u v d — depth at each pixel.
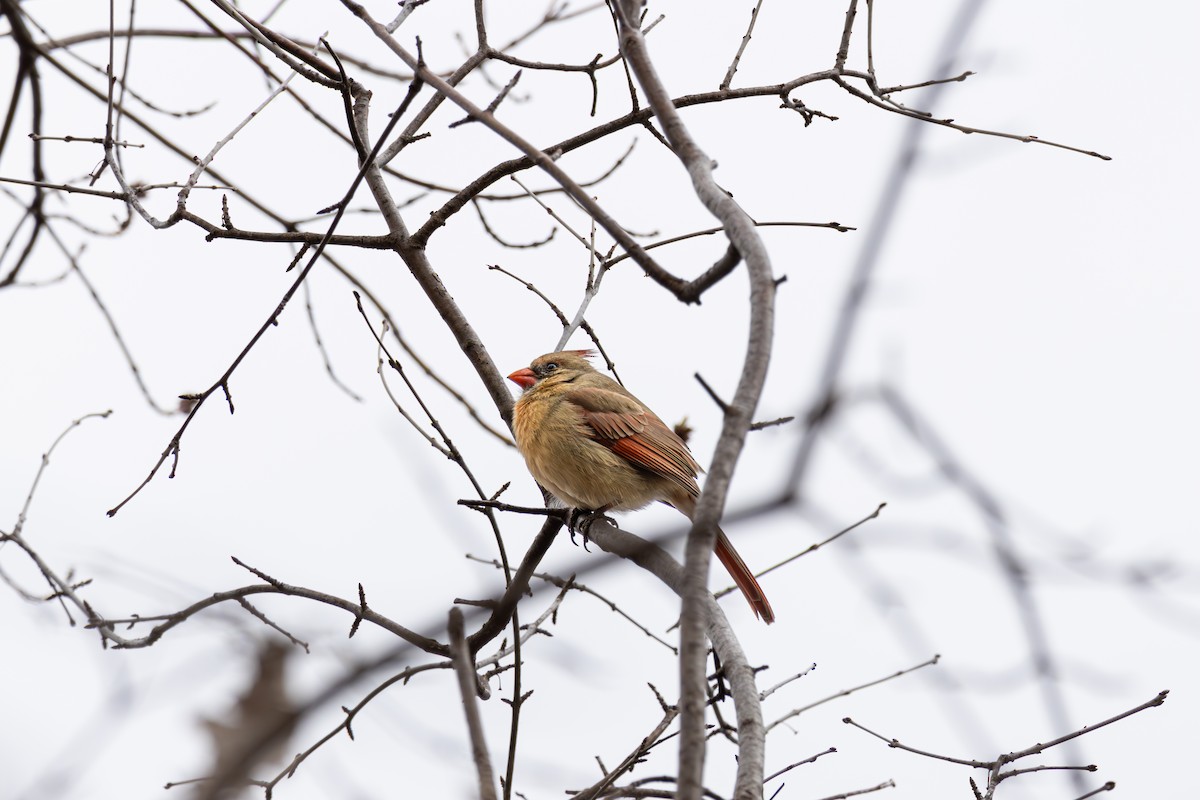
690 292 6.25
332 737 7.74
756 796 5.93
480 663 8.27
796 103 8.92
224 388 8.71
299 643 7.89
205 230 9.09
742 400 5.39
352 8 7.89
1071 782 7.25
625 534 8.92
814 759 8.02
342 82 8.98
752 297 5.66
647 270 6.39
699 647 5.17
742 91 9.03
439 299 10.19
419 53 7.49
